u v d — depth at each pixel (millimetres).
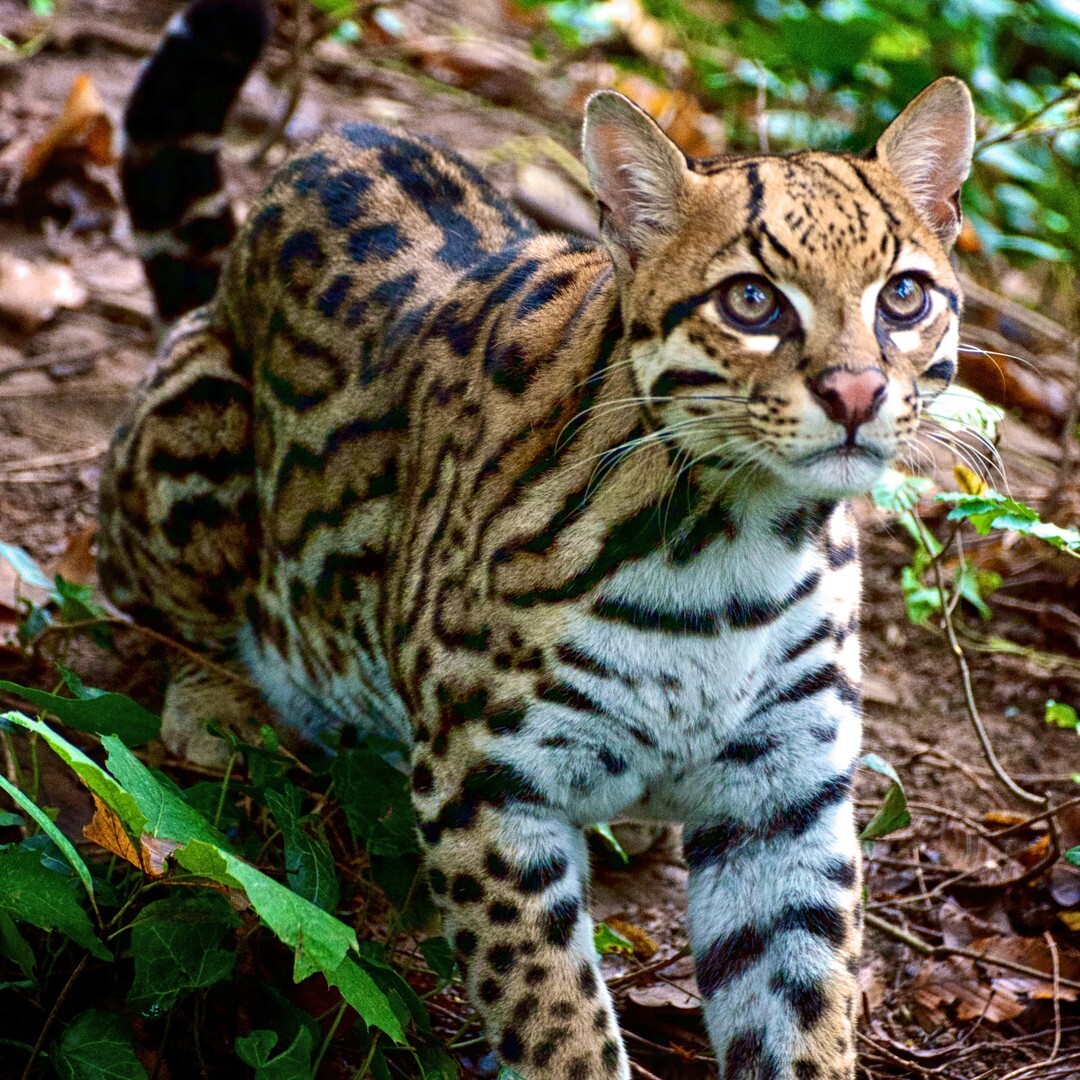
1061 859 6457
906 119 4824
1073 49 10977
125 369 9047
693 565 4668
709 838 5168
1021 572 8133
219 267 7676
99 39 11531
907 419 4461
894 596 8031
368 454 5598
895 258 4492
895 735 7285
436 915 5477
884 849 6645
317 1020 5238
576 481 4715
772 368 4410
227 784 5406
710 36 12117
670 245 4609
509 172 10438
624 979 5750
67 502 8102
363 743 5938
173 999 4742
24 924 5199
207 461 6320
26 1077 4750
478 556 4855
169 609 6625
